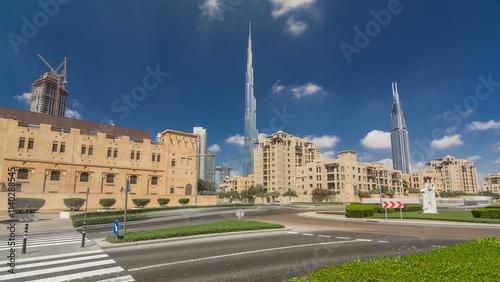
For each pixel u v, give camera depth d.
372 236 14.80
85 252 10.54
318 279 5.25
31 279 7.17
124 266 8.41
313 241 13.13
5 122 39.19
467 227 19.03
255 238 14.13
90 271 7.87
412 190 109.75
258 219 27.53
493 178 192.62
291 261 8.98
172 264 8.65
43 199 32.75
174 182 54.91
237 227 15.98
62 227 20.92
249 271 7.80
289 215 33.00
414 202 43.28
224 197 128.62
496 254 6.92
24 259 9.41
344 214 30.73
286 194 99.38
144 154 52.22
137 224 23.73
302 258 9.41
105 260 9.22
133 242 12.14
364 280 5.04
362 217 27.16
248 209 47.03
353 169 92.62
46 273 7.70
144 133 58.38
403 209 33.16
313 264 8.56
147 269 8.08
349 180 90.38
